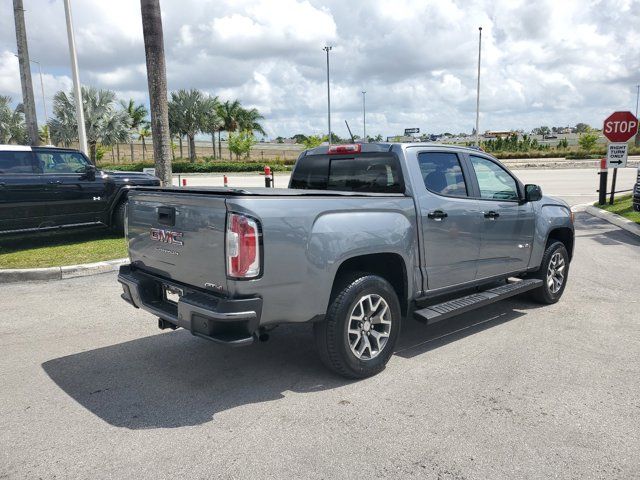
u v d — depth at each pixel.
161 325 4.13
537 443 3.17
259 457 3.04
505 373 4.22
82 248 9.30
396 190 4.52
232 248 3.35
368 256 4.16
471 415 3.52
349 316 3.92
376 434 3.29
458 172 4.99
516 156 52.75
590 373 4.22
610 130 14.71
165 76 10.84
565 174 30.81
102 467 2.95
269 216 3.44
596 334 5.17
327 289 3.76
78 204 9.73
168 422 3.46
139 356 4.65
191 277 3.75
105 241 10.04
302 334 5.20
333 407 3.65
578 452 3.07
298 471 2.90
